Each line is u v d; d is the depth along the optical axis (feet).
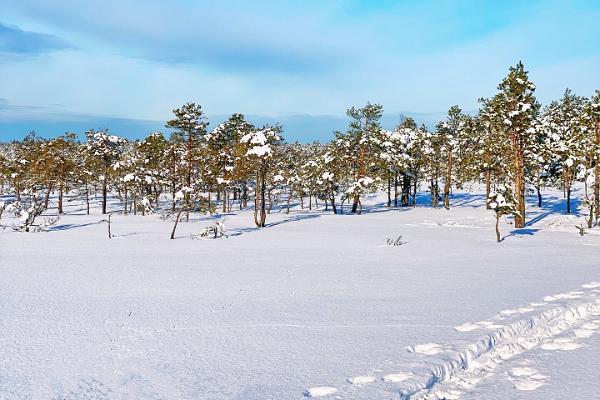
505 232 98.27
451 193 213.66
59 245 81.51
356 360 21.81
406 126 192.13
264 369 21.03
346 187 185.88
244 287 42.52
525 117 106.52
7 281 46.29
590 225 102.73
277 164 148.15
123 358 22.95
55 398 18.34
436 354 22.17
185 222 128.98
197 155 164.35
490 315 29.43
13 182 199.82
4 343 25.53
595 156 103.14
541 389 18.60
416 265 55.31
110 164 180.96
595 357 21.99
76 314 32.24
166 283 44.93
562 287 38.75
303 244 81.41
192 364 21.93
